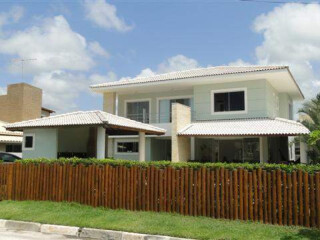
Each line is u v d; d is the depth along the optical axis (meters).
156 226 9.19
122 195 11.35
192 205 10.26
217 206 9.85
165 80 23.73
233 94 23.06
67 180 12.50
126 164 11.47
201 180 10.20
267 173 9.36
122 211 11.02
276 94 26.03
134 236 8.81
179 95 25.80
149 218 9.96
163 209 10.66
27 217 10.73
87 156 21.59
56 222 10.10
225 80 22.80
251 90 22.50
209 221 9.52
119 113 27.73
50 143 18.09
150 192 10.95
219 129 20.89
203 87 24.02
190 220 9.65
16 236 9.32
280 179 9.19
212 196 9.97
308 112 18.92
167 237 8.49
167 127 23.53
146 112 26.86
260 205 9.34
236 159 23.17
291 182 9.06
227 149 23.59
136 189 11.18
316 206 8.73
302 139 18.09
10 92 41.59
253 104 22.34
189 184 10.35
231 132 19.84
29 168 13.33
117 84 25.44
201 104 23.95
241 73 21.53
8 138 30.81
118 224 9.54
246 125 20.88
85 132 21.78
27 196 13.20
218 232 8.47
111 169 11.67
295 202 8.93
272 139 23.73
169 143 27.48
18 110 40.72
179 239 8.34
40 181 13.03
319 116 18.27
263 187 9.37
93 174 11.99
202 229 8.76
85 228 9.50
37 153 18.39
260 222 9.27
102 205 11.66
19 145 33.22
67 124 16.64
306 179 8.86
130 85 24.92
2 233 9.70
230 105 23.06
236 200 9.64
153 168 10.97
